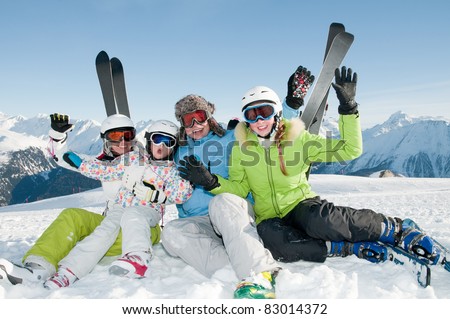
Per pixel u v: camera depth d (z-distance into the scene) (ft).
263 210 10.50
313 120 15.11
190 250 9.23
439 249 8.68
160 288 8.25
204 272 9.09
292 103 13.38
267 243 9.49
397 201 38.68
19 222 32.53
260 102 9.80
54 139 11.16
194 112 11.32
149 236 9.56
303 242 9.32
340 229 8.89
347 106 9.71
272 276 7.81
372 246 9.48
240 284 7.37
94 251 9.00
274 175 10.12
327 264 9.60
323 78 14.62
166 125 10.74
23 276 8.15
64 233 9.31
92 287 8.22
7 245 15.10
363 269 9.01
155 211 10.56
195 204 11.16
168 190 10.40
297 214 9.65
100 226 9.63
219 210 8.73
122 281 8.48
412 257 8.38
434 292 7.71
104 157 11.60
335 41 14.76
